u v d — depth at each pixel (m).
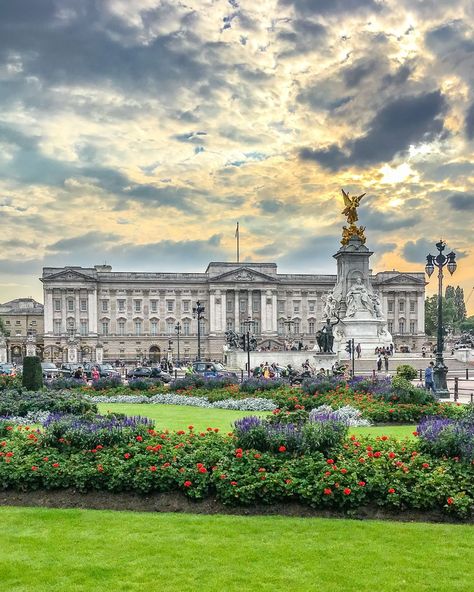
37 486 15.83
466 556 11.70
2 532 13.00
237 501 14.61
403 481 14.68
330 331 68.12
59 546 12.17
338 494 14.28
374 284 177.00
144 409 36.75
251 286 170.62
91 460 16.39
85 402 30.80
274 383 41.38
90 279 164.38
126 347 167.75
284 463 15.44
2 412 29.97
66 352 161.00
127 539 12.54
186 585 10.47
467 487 14.42
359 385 35.69
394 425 28.03
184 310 171.00
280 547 12.12
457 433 16.19
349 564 11.32
